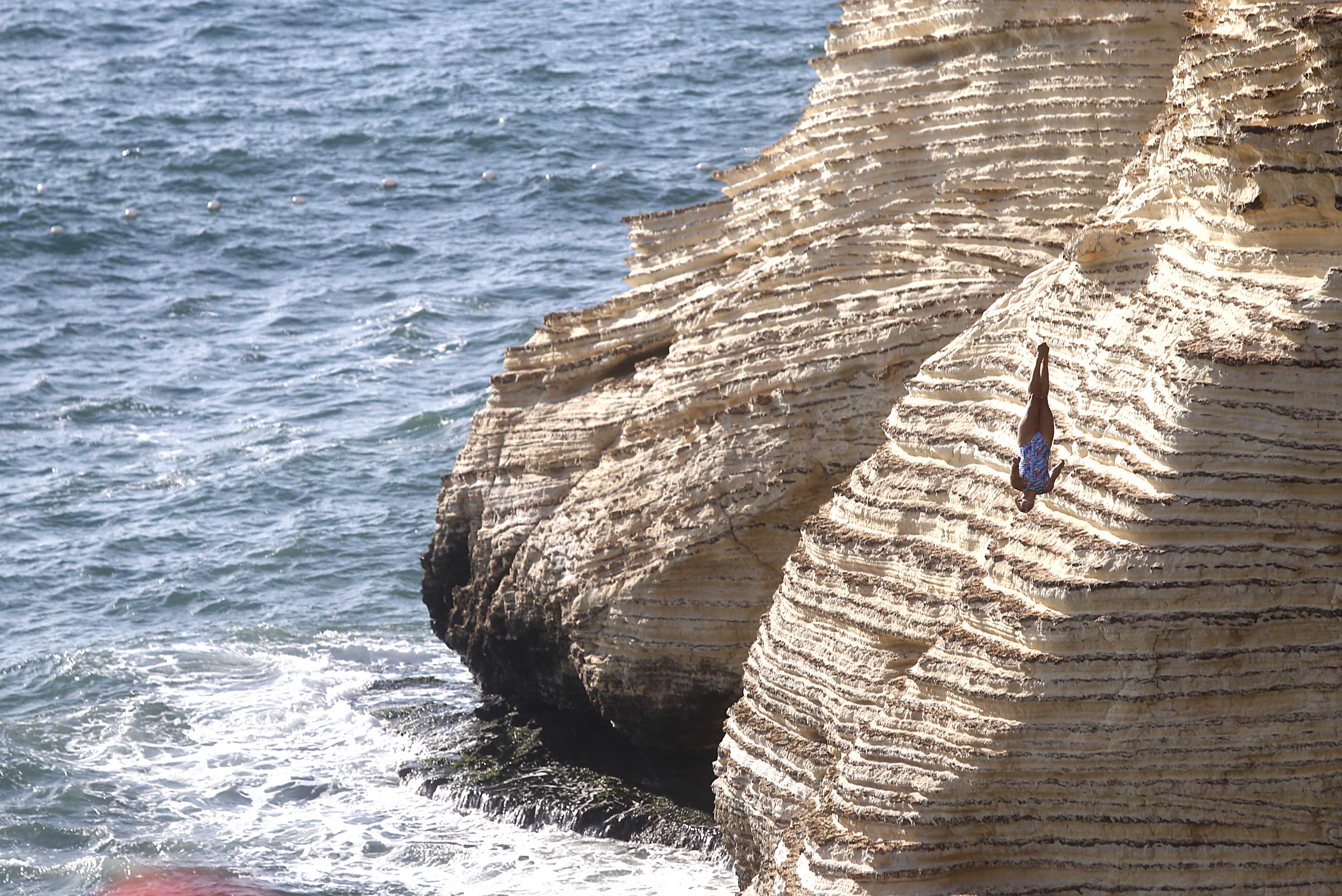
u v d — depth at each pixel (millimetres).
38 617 73688
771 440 52656
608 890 49375
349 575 77500
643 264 65438
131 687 65438
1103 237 41844
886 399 51344
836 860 36906
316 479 89062
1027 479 34500
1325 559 34375
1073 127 53031
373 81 176500
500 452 63844
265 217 139250
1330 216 36625
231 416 99750
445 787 56438
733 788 45312
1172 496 35031
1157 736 34594
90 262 129375
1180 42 51469
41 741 60312
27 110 169875
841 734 41406
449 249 129375
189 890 49906
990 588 37969
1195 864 34625
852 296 53531
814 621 43938
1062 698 34969
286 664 68188
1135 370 38469
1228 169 38625
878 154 56906
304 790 57000
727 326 56625
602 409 60531
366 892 49844
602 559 55938
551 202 137750
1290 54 38531
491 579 61969
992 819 35875
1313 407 34594
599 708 57250
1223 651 34375
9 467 92375
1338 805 34406
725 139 150000
